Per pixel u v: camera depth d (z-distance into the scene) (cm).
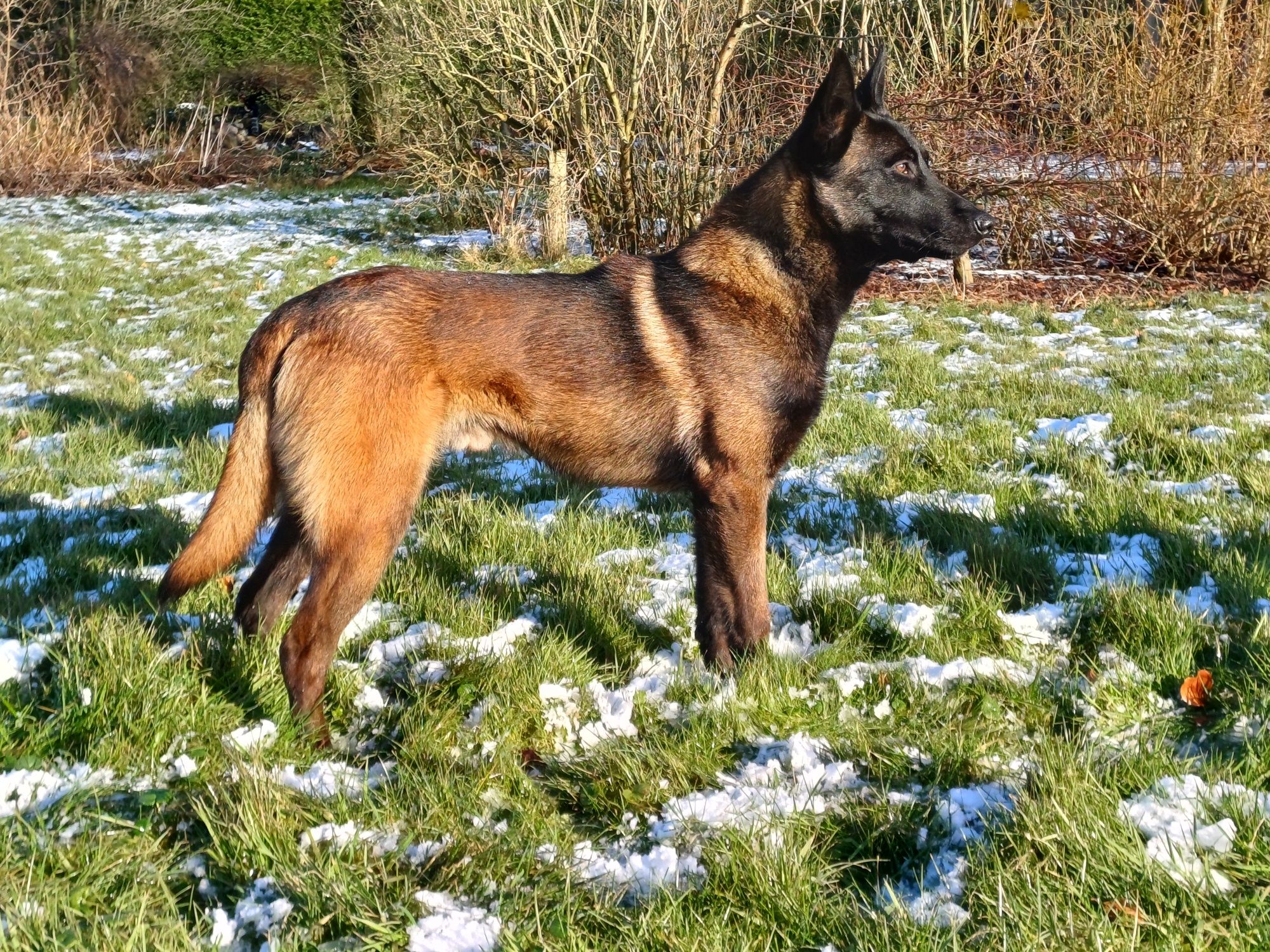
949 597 380
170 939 212
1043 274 1164
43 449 617
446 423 337
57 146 2167
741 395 343
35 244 1461
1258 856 226
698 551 350
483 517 479
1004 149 1121
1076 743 279
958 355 838
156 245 1473
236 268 1288
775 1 1273
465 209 1553
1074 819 235
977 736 286
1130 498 466
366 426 318
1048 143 1151
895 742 288
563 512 496
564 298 350
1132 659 323
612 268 359
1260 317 926
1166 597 350
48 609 361
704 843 249
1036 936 204
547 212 1354
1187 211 1095
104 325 983
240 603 356
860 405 672
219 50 2533
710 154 1223
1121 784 259
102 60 2395
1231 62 1070
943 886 228
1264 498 466
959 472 533
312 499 316
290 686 306
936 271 1199
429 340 329
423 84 1523
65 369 827
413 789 268
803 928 218
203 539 324
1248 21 1070
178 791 270
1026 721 300
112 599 378
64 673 302
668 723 312
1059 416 646
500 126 1476
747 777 279
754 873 231
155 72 2473
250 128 2619
